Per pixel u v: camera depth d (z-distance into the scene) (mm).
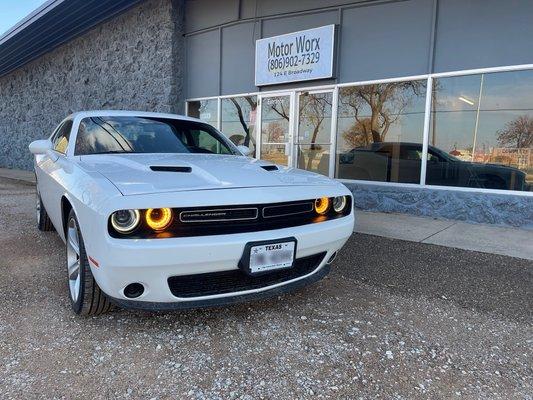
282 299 3393
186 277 2559
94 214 2432
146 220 2379
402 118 7336
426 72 6957
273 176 3119
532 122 6184
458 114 6781
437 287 3777
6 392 2131
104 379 2268
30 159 17453
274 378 2320
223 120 10125
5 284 3596
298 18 8406
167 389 2199
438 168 7047
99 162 3229
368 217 6969
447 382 2340
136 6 11078
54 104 15391
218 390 2203
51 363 2398
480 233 5828
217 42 9938
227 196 2580
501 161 6492
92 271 2592
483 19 6348
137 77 11398
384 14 7289
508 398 2217
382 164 7672
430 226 6273
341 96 8000
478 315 3221
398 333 2883
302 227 2852
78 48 13633
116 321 2918
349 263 4418
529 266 4375
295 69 8406
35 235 5336
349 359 2535
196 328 2852
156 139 4027
